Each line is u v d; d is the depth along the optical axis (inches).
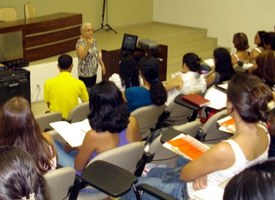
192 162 83.0
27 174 38.0
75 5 354.3
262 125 85.6
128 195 96.8
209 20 373.4
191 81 161.3
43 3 332.8
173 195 91.4
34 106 239.5
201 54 349.4
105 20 375.9
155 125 146.2
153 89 141.5
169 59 330.0
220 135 128.3
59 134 123.6
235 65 222.7
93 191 102.5
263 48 220.7
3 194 36.3
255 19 346.9
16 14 303.9
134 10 396.5
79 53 213.0
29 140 86.4
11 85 200.4
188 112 154.5
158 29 377.1
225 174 80.0
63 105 167.9
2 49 237.6
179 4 389.7
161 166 114.7
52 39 263.7
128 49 233.3
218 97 146.1
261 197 31.7
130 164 101.0
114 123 100.6
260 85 78.2
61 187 89.4
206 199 78.3
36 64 247.1
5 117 86.0
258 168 33.4
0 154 37.9
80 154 103.7
